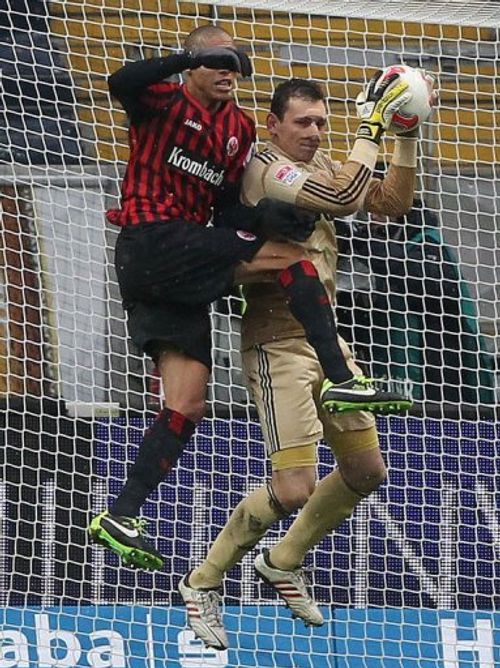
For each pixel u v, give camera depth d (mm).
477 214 29297
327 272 21625
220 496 27781
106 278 29047
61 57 30344
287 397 21406
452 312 29344
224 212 20891
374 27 30922
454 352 28969
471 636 27547
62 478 27656
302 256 20609
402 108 21203
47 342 28734
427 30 31031
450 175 29906
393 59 30812
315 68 30719
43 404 28031
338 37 30734
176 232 20172
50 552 27453
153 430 20625
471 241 30031
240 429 27969
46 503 27547
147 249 20172
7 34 30141
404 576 27703
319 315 20328
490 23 26609
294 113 21156
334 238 21891
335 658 27469
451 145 30312
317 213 20625
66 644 27250
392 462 27938
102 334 28938
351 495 22344
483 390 28828
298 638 27422
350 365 21578
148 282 20266
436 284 29266
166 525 27656
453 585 27703
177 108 20250
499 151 30297
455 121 30453
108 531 19938
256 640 27375
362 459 22016
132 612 27406
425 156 29922
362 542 27703
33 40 30297
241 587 27500
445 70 30875
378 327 29047
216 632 22406
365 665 27422
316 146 21359
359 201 20516
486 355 29234
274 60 30516
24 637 27188
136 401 28688
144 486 20391
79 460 27719
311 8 26438
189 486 27766
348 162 20672
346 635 27531
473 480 27938
